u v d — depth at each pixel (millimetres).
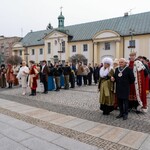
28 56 53469
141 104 7426
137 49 35656
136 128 5852
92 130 5723
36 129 5832
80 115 7309
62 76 15242
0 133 5543
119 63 6891
